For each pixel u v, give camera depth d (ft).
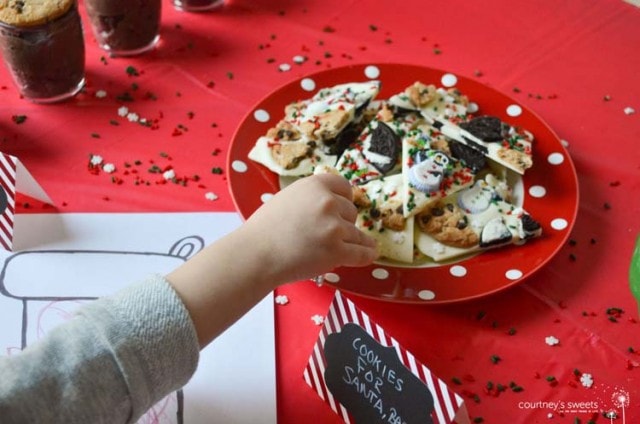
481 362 1.72
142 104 2.20
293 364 1.70
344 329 1.62
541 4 2.56
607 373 1.70
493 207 1.92
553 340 1.75
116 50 2.31
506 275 1.80
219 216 1.94
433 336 1.75
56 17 2.04
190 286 1.52
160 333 1.43
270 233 1.62
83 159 2.05
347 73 2.20
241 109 2.21
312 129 2.02
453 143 2.06
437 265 1.83
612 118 2.24
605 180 2.08
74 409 1.37
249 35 2.42
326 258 1.64
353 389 1.61
